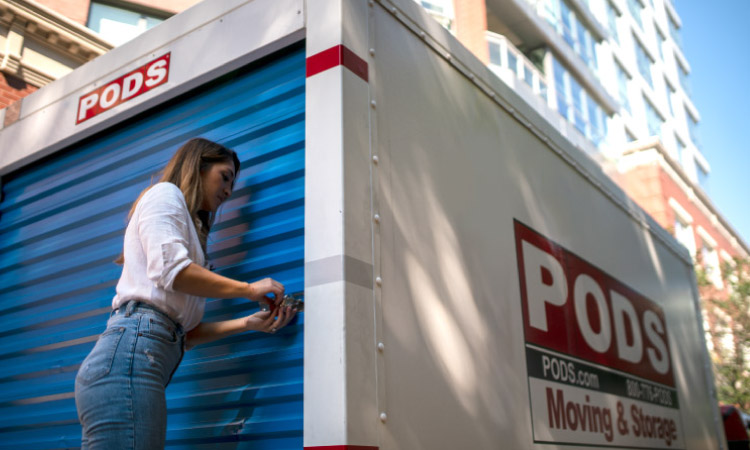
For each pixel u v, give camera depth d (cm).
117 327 157
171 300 163
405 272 187
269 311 175
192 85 234
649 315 374
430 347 189
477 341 212
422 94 222
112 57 262
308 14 202
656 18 2892
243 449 178
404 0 227
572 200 316
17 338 256
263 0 218
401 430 168
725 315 1428
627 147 1817
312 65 193
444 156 223
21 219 281
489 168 251
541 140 303
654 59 2689
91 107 262
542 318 257
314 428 157
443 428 184
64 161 275
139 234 166
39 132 279
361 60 194
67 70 777
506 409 217
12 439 238
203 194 189
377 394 163
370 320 168
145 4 918
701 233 1909
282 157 204
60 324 243
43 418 229
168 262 156
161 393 155
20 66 713
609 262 338
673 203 1775
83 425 151
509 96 284
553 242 284
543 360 249
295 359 176
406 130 206
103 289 235
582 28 2102
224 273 203
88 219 253
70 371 230
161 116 247
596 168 361
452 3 1559
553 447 239
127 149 252
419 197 203
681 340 417
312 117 187
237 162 202
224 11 229
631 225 387
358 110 186
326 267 168
